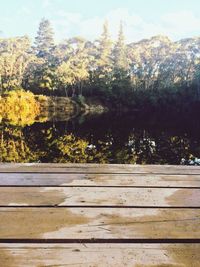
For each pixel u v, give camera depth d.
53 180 1.04
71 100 40.81
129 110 42.88
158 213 0.78
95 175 1.11
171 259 0.57
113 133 17.06
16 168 1.18
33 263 0.55
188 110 43.03
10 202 0.83
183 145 13.06
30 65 44.22
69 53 52.16
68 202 0.84
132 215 0.76
